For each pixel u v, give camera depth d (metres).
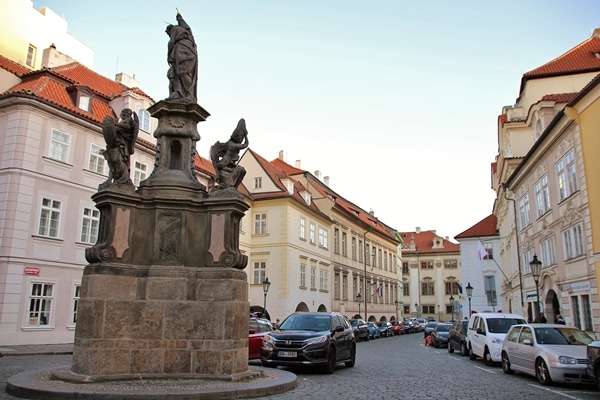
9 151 22.92
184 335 9.78
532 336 13.38
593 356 10.52
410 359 20.27
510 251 39.38
